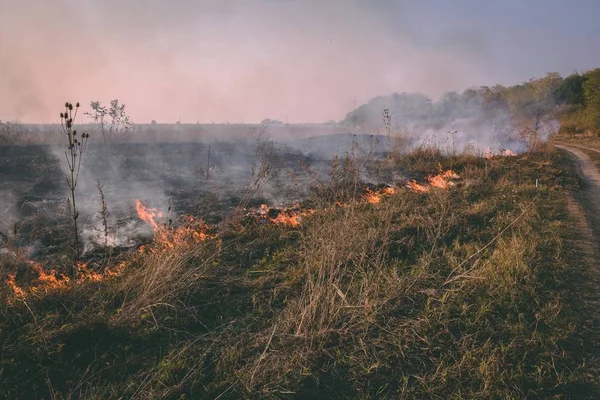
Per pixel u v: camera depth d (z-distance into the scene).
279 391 3.57
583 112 37.84
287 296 5.34
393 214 8.76
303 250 6.89
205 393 3.56
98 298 5.01
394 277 5.62
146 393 3.51
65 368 3.87
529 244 7.21
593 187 14.55
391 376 3.93
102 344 4.21
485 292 5.46
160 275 5.22
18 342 4.04
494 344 4.43
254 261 6.53
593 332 4.79
